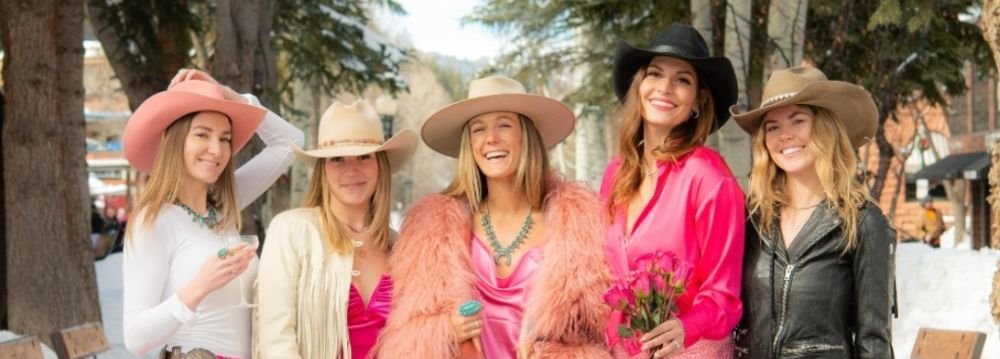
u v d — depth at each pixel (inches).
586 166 892.0
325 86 717.9
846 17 468.4
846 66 517.7
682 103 156.7
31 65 328.8
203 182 149.3
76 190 341.7
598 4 524.1
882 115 533.3
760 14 483.8
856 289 140.3
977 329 317.4
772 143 148.5
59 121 334.6
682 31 157.9
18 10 328.5
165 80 474.9
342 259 150.3
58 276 328.8
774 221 146.3
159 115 145.6
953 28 515.8
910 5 371.2
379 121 160.7
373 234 157.3
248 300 150.4
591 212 152.2
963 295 333.7
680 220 149.8
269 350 145.1
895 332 334.0
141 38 465.4
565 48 669.3
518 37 682.8
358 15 734.5
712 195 147.5
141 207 143.3
